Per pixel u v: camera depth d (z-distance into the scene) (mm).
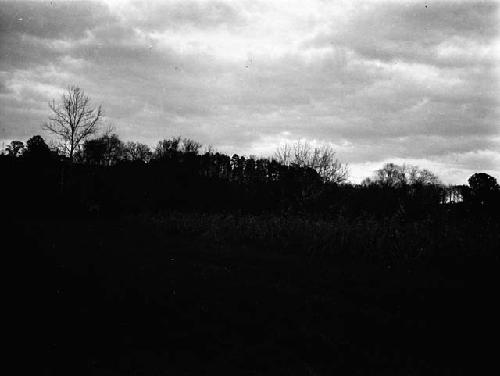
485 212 24078
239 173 57812
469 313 8969
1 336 6207
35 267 10961
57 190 39562
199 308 8430
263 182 44500
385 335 7484
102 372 5355
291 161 40844
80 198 38750
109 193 40438
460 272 14102
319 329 7613
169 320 7590
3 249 12891
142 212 36750
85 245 17219
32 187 37812
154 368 5602
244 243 21141
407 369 6027
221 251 18141
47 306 7781
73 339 6395
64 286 9328
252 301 9227
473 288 11469
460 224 18688
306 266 14852
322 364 6090
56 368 5363
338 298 10125
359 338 7273
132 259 14328
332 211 32781
